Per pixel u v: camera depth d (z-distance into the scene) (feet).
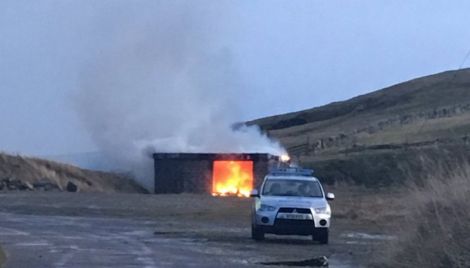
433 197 58.54
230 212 134.21
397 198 122.72
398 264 57.98
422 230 57.88
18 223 111.24
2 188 188.24
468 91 430.20
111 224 112.06
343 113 463.42
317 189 92.53
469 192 56.34
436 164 63.00
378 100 462.19
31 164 207.41
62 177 210.59
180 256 70.59
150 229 104.53
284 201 88.02
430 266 54.13
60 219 120.16
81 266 61.62
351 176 202.59
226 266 63.52
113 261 65.62
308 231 86.84
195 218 125.49
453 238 53.67
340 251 78.33
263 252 75.77
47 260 65.62
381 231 102.83
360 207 128.47
